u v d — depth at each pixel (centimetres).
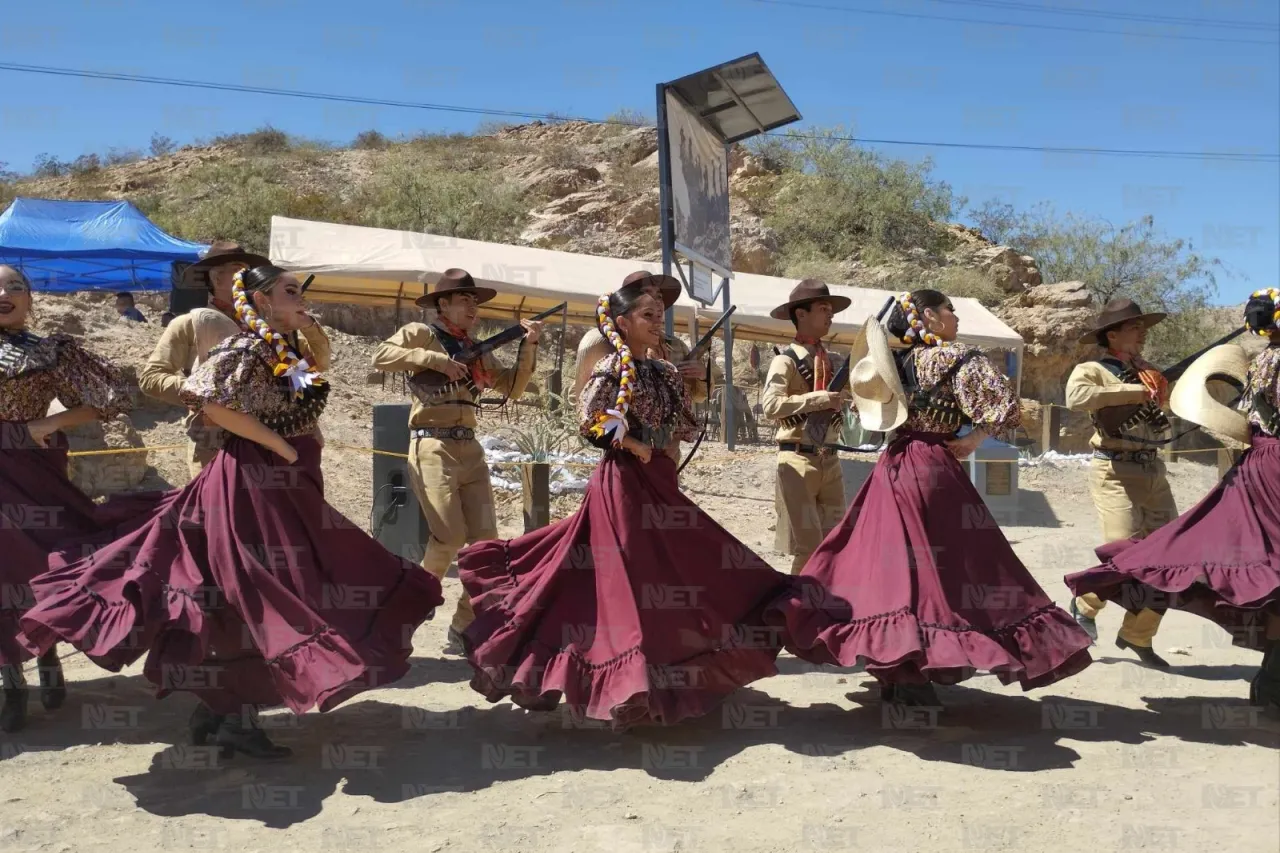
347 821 405
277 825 401
